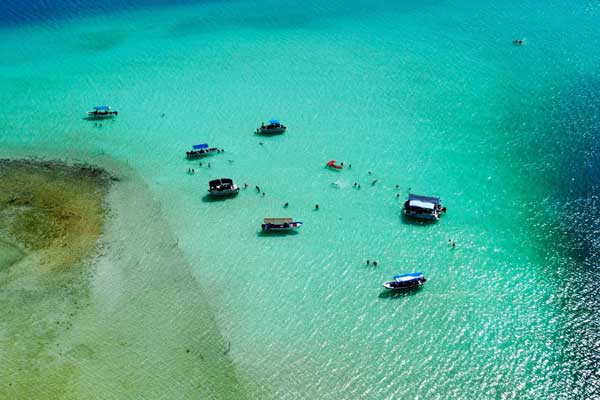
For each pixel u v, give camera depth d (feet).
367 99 256.11
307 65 291.58
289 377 127.65
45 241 168.66
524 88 264.11
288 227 173.78
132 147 222.07
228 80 276.62
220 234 173.58
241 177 201.77
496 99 254.88
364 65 290.35
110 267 159.43
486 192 192.44
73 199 189.57
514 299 149.07
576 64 286.05
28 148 221.46
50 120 242.37
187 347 134.72
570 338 137.28
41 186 196.13
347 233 173.68
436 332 139.44
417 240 170.71
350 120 238.68
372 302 148.25
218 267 160.15
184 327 140.26
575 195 189.67
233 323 141.69
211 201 189.47
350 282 154.81
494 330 139.74
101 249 166.40
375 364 131.03
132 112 247.70
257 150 218.59
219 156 214.69
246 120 239.50
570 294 150.30
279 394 123.75
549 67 283.79
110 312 144.25
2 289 150.20
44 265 159.33
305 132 230.27
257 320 142.61
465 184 196.75
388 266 160.45
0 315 142.00
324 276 156.97
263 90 265.13
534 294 150.51
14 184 196.54
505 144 220.43
